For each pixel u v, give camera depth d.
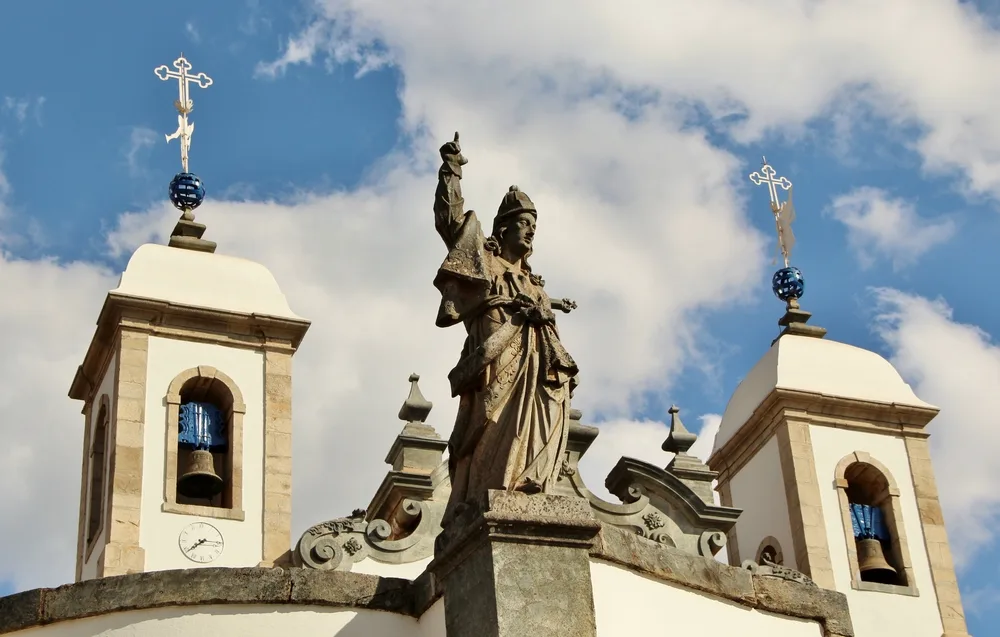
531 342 16.39
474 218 17.06
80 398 34.16
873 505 34.34
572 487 29.67
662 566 17.73
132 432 31.06
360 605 16.98
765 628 18.55
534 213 17.34
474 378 16.28
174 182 34.94
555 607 15.54
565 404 16.39
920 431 34.94
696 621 17.89
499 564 15.54
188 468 31.44
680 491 30.33
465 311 16.81
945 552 33.62
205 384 32.31
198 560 30.34
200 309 32.50
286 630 16.75
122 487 30.45
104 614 16.58
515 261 17.23
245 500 31.27
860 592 32.75
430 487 28.16
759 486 34.75
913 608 32.78
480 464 16.22
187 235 34.50
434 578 16.64
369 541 27.25
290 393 32.59
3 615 16.41
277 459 31.84
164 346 32.22
